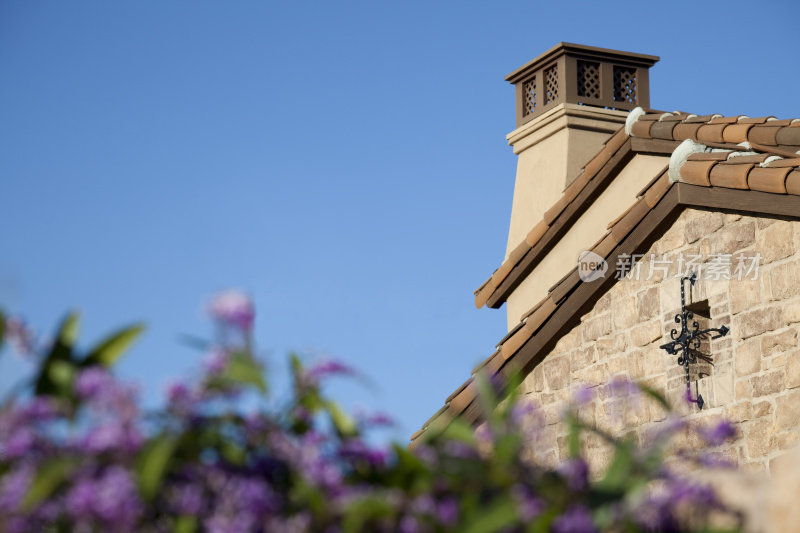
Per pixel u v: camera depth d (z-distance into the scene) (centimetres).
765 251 1222
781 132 1269
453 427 444
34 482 346
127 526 353
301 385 406
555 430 1509
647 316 1391
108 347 395
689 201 1308
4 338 384
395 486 399
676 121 1485
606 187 1641
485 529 367
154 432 377
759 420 1202
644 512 405
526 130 1944
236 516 364
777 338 1194
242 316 383
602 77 1892
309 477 382
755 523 464
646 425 1348
